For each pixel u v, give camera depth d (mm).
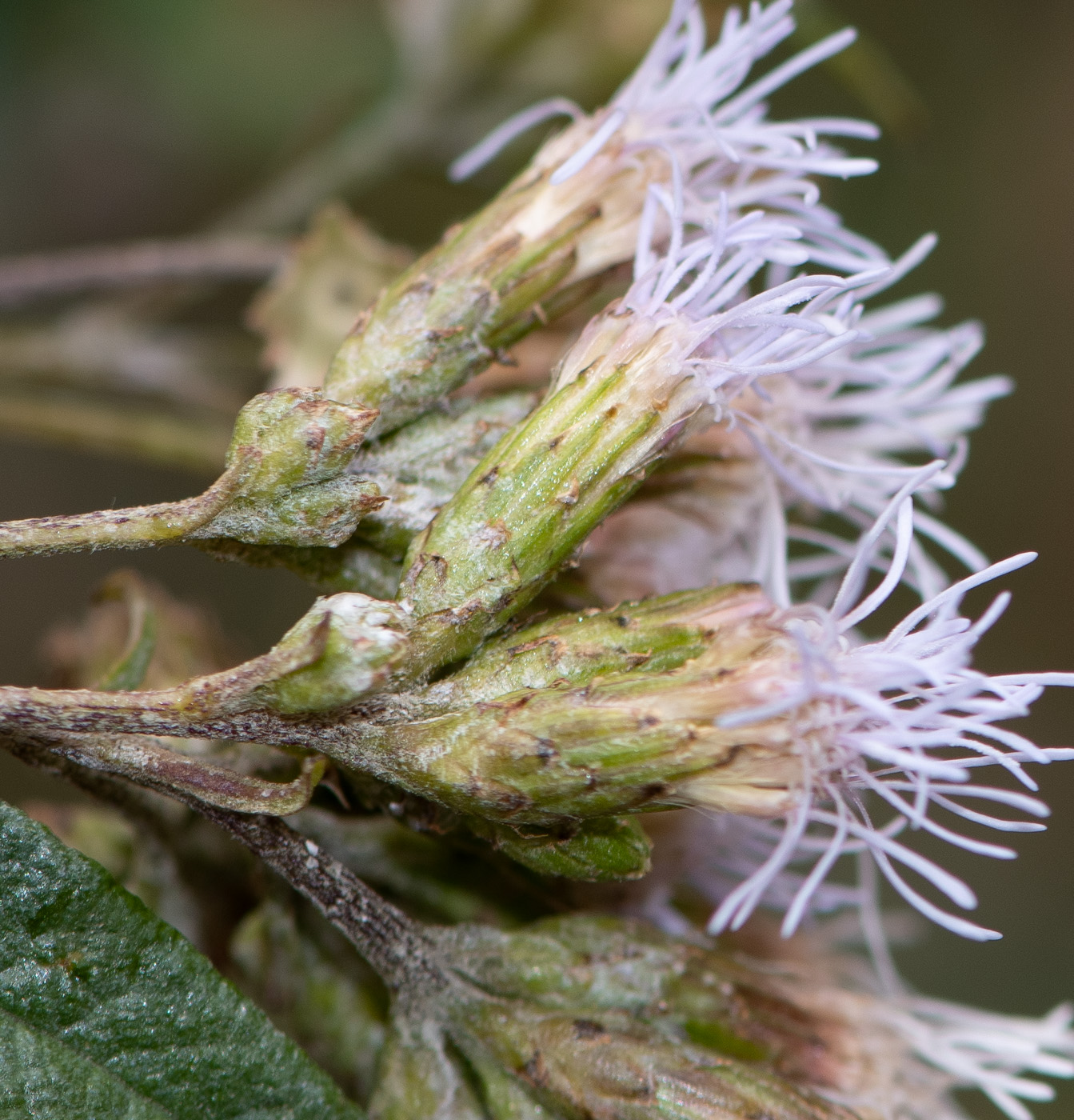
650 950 96
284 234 137
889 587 92
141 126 155
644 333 94
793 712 91
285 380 116
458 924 96
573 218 97
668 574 99
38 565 185
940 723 91
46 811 106
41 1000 91
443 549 92
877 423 103
